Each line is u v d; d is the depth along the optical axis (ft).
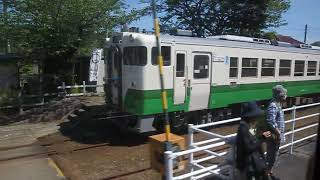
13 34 58.65
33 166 32.86
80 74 78.89
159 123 40.78
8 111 61.16
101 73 74.69
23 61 67.56
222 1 102.94
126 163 32.91
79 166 32.37
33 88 68.49
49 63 67.10
